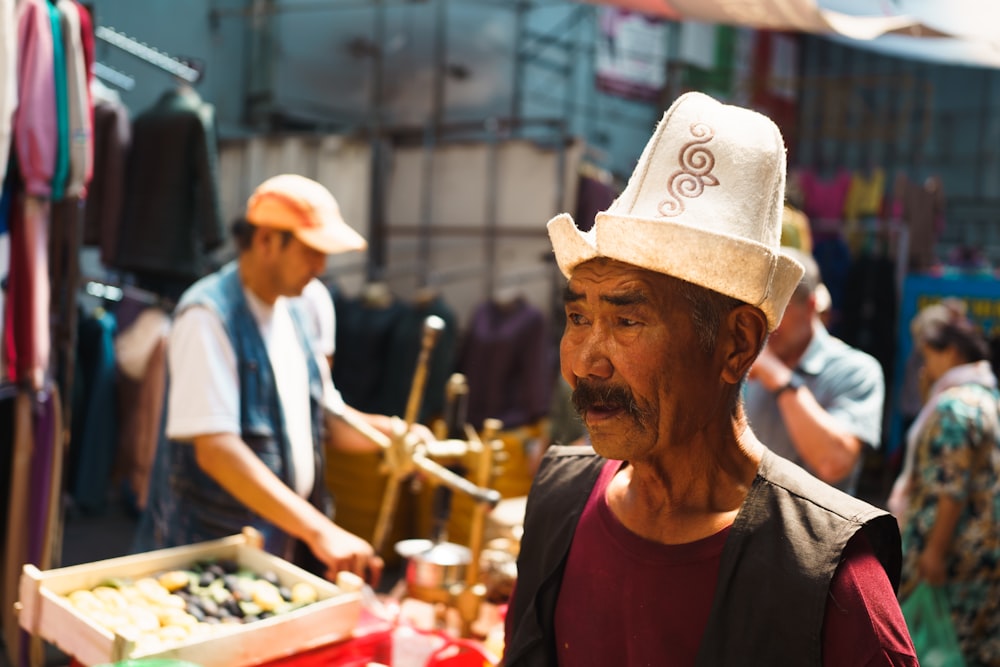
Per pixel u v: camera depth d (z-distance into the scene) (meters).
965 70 13.27
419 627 1.56
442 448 1.78
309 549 2.01
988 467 2.47
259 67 7.30
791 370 2.11
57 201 2.34
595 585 0.88
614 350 0.76
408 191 5.76
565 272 0.83
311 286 2.27
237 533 1.86
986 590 2.47
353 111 8.03
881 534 0.81
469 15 8.90
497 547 1.92
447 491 1.89
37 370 2.17
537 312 4.83
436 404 4.64
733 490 0.83
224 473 1.77
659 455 0.82
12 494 2.33
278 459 1.92
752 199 0.77
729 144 0.77
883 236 7.43
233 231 2.00
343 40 7.89
